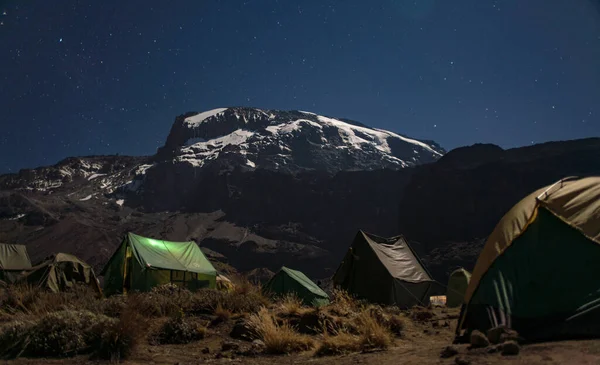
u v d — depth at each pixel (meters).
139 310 11.94
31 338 8.27
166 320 10.99
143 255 22.95
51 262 22.95
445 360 6.02
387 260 19.80
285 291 22.62
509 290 7.27
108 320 8.82
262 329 9.41
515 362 5.25
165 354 8.47
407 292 19.36
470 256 126.00
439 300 25.84
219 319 11.31
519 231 7.52
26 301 13.56
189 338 9.77
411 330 10.42
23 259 35.16
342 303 12.98
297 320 10.57
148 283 22.42
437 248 144.62
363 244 19.98
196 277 24.27
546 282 6.96
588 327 6.36
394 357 6.84
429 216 161.88
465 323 7.81
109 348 8.04
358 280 19.50
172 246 25.38
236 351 8.66
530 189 148.00
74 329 8.57
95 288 23.28
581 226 7.04
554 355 5.35
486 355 5.80
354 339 8.34
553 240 7.15
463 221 153.12
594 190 7.36
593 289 6.59
